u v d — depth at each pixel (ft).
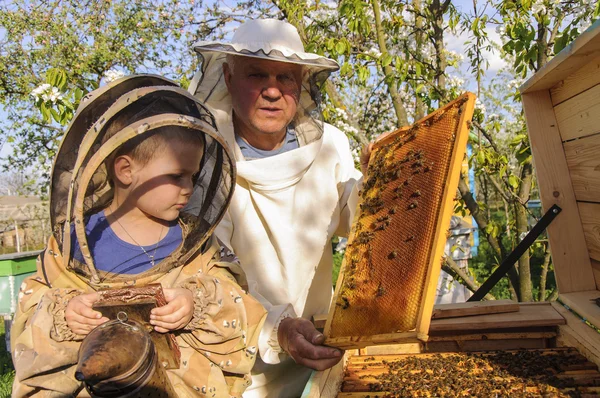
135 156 4.19
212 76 6.81
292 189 7.10
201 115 4.56
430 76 14.57
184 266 4.64
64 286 4.30
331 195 7.39
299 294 7.34
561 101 7.75
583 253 7.88
